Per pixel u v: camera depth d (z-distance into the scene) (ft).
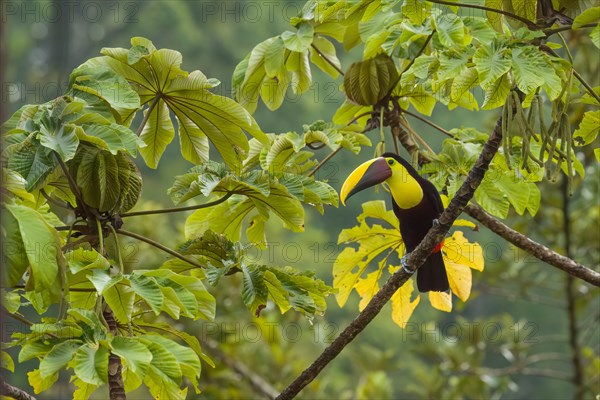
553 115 26.50
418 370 58.23
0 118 20.58
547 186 56.03
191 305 23.89
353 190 33.99
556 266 32.24
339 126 34.12
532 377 123.75
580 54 51.85
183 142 31.14
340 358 92.12
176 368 22.29
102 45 121.90
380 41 34.09
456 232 32.86
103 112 26.30
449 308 34.50
